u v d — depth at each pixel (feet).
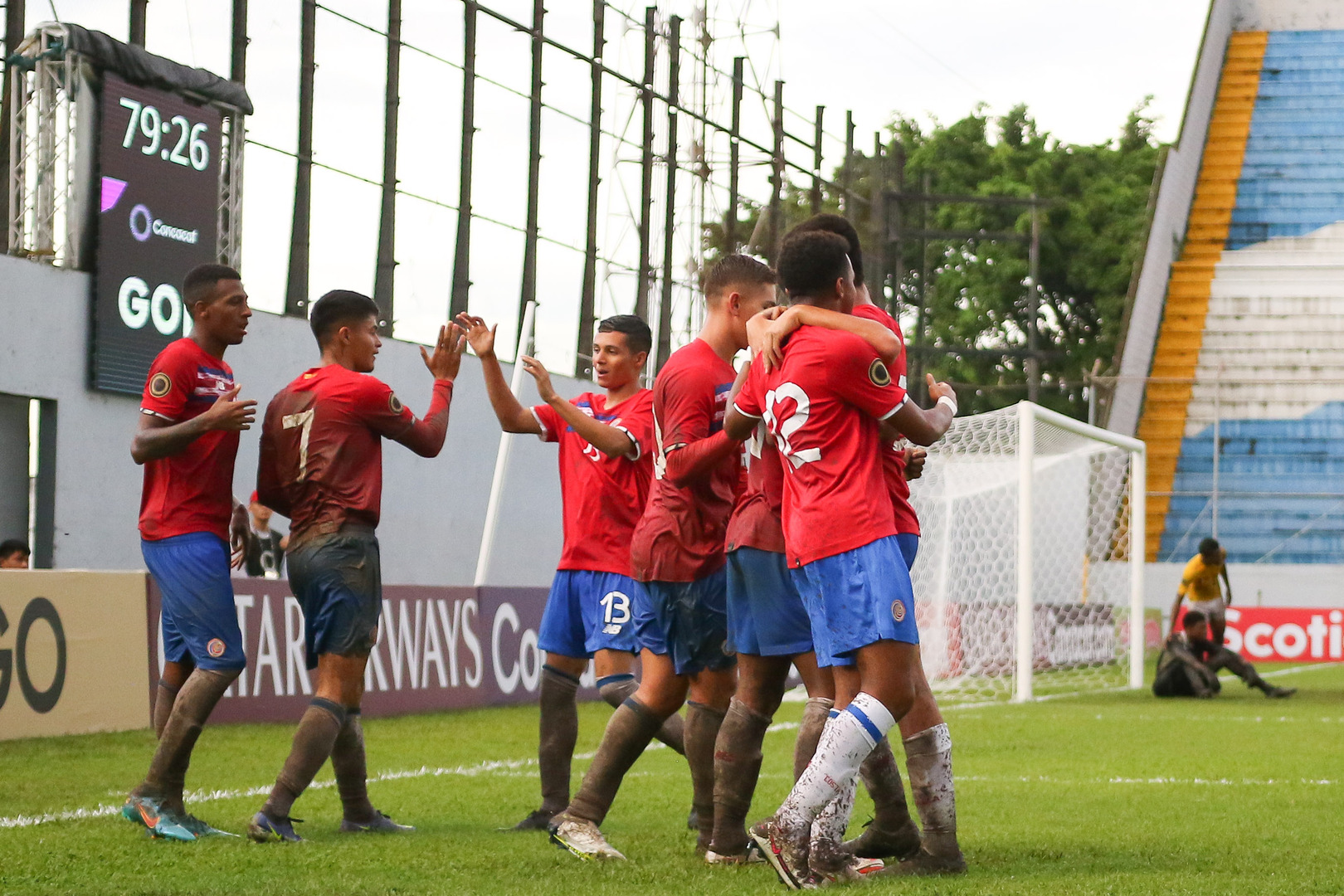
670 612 43.73
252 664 97.71
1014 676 161.48
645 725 43.68
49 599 85.15
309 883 37.17
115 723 89.15
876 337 37.65
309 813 54.29
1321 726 102.83
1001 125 437.58
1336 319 298.56
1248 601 244.63
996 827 50.01
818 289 39.40
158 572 46.78
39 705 83.97
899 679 36.70
